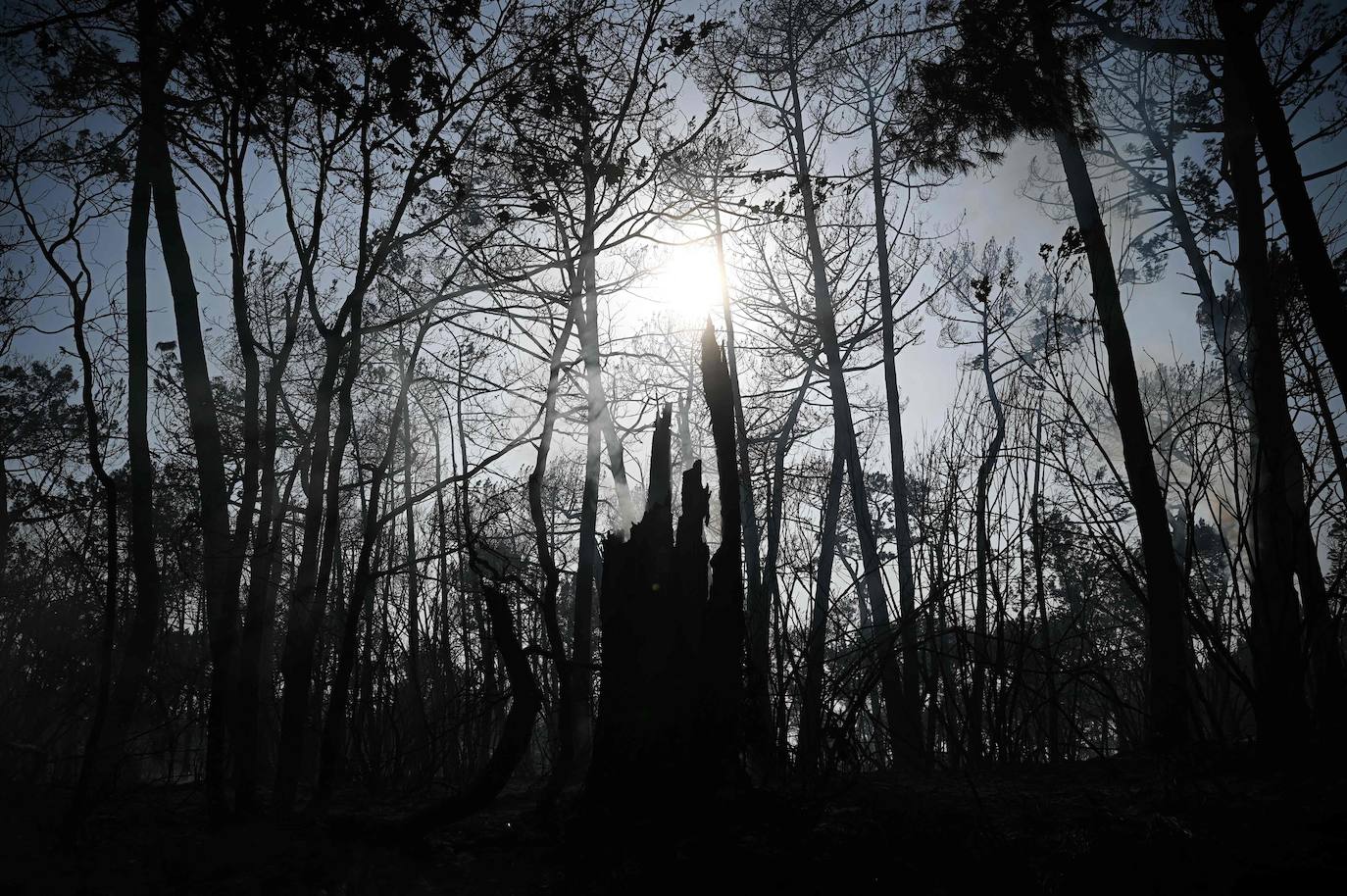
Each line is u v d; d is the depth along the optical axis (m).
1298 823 4.43
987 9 9.22
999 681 7.67
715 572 5.06
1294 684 6.30
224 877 4.45
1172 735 7.03
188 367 6.18
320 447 6.49
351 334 6.58
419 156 6.33
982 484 7.52
